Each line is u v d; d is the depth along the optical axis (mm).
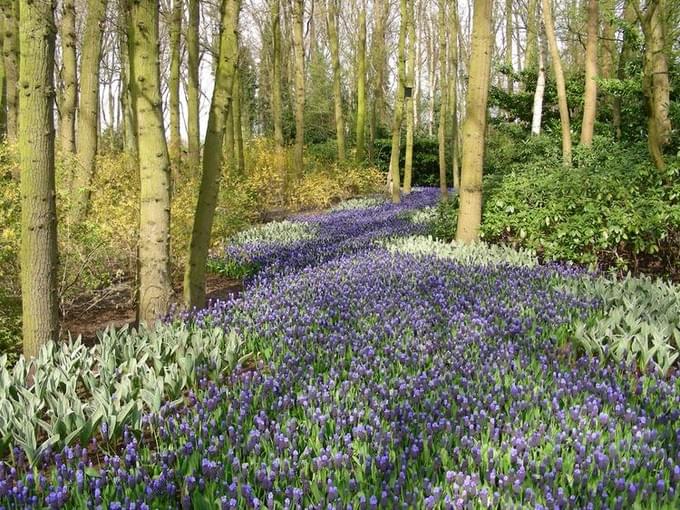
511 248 9711
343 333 5484
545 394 4078
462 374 4500
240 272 10141
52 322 5176
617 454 3225
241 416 3826
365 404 3961
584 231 8820
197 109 16891
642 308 5828
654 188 8914
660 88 11898
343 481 3059
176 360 4980
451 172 32656
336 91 24312
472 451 3217
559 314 5836
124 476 3102
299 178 21062
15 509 2912
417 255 9125
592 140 13633
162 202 6586
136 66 6363
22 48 4750
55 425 3668
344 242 11188
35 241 5016
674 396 4129
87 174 9242
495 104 22250
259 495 3057
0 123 11812
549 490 2916
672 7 11641
